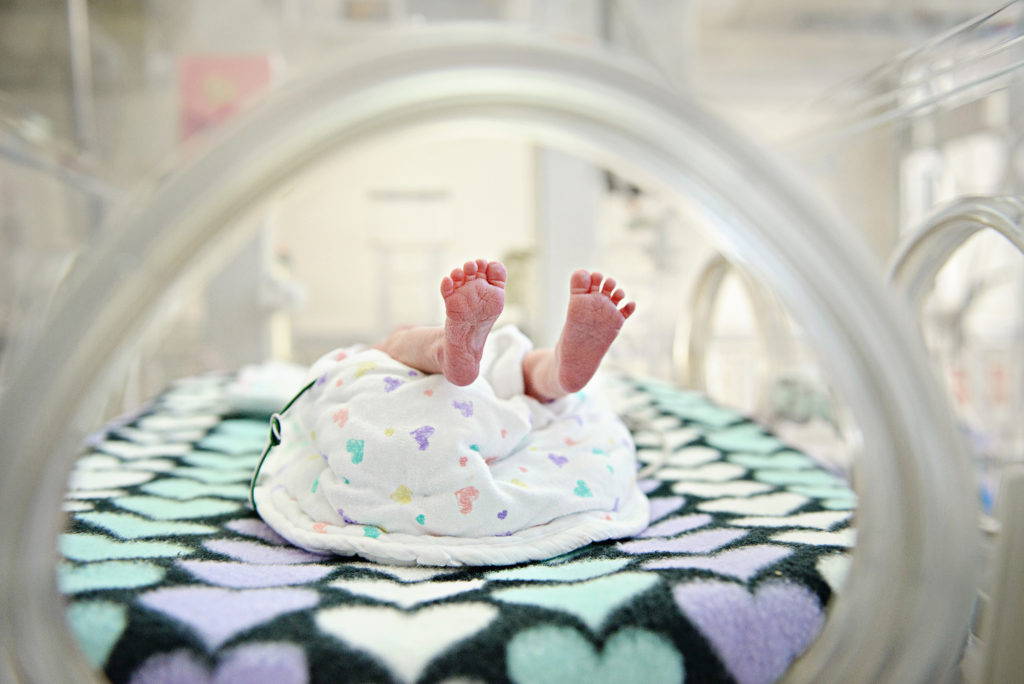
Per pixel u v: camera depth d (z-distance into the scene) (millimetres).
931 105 1169
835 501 1079
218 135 536
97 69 3307
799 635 700
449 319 830
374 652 628
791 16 4383
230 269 3020
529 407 1051
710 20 4441
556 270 3260
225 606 686
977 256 2463
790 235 563
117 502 1099
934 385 573
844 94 1582
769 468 1313
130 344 523
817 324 571
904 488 567
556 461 973
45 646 527
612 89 568
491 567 858
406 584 789
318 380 1036
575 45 571
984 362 2477
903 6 4086
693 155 568
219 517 1053
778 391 1789
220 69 3039
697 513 1049
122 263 517
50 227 2449
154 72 3361
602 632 661
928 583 562
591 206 3268
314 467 989
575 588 729
